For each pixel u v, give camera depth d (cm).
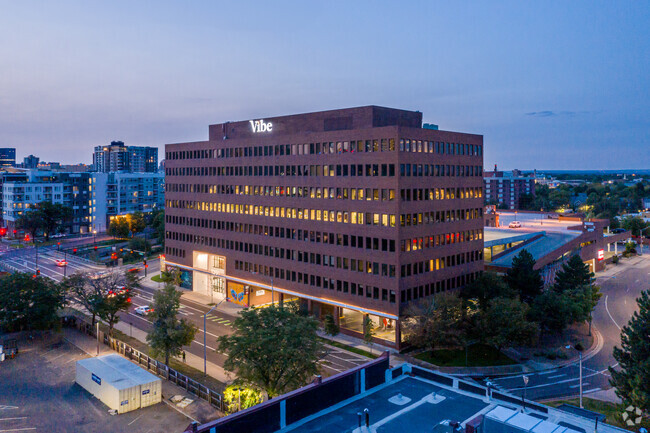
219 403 5459
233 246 10962
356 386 3841
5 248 18488
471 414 3509
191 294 11956
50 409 5347
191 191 12194
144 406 5434
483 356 7588
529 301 8944
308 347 5500
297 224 9425
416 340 7206
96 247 18475
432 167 8312
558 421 3325
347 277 8519
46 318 7825
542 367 7194
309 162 9156
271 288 9956
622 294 11600
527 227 15412
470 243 9112
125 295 8344
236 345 5459
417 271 8044
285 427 3328
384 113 8594
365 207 8188
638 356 5091
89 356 7125
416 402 3712
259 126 10375
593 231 14188
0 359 6844
